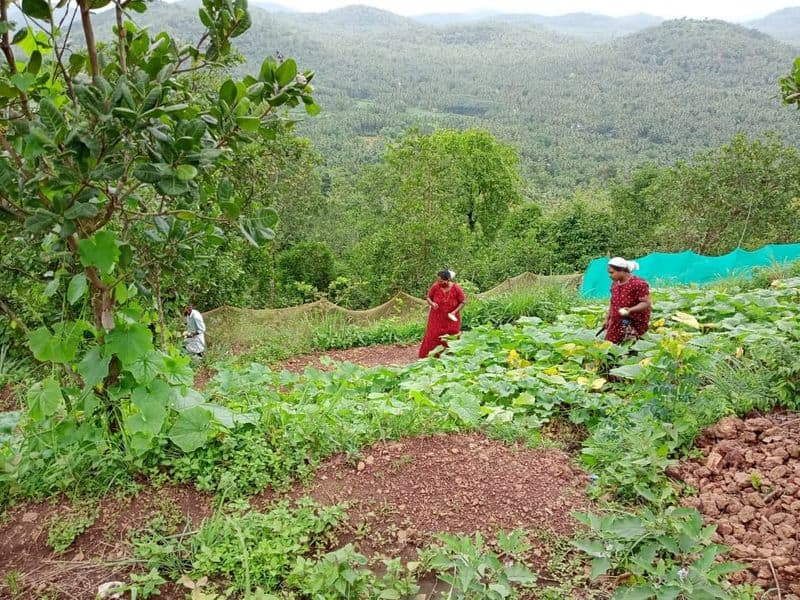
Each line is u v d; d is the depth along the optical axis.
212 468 3.56
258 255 16.66
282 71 3.05
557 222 26.84
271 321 12.34
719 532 3.29
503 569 2.84
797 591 2.78
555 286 12.38
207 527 3.11
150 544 2.97
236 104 2.96
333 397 4.70
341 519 3.31
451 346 7.78
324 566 2.71
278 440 3.90
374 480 3.68
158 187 2.66
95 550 3.06
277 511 3.23
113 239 2.94
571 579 2.97
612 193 28.30
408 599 2.80
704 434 4.24
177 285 10.01
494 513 3.46
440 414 4.57
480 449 4.15
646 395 4.78
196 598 2.68
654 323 7.21
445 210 19.89
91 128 2.68
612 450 4.05
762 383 4.65
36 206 2.78
